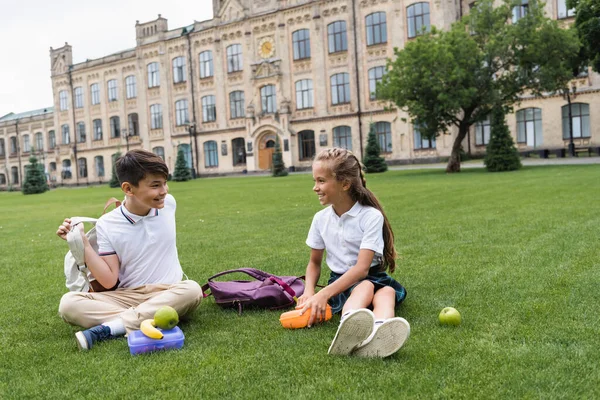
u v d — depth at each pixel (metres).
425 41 27.28
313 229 4.30
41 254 8.32
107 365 3.19
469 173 25.31
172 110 50.94
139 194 3.93
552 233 7.05
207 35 47.91
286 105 43.53
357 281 3.91
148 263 4.14
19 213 18.70
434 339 3.37
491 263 5.50
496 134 26.11
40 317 4.49
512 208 10.25
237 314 4.24
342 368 2.97
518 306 3.96
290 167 43.84
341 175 3.97
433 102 27.00
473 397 2.54
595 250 5.77
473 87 25.84
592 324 3.47
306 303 3.74
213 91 48.22
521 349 3.10
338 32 41.47
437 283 4.83
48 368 3.21
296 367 3.01
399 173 29.73
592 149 33.56
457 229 8.00
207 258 6.87
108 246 4.01
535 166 27.16
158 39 50.69
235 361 3.15
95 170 58.25
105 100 56.06
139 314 3.73
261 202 15.90
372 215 3.99
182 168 44.16
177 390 2.77
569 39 25.17
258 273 4.58
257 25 45.03
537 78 26.59
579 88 34.25
